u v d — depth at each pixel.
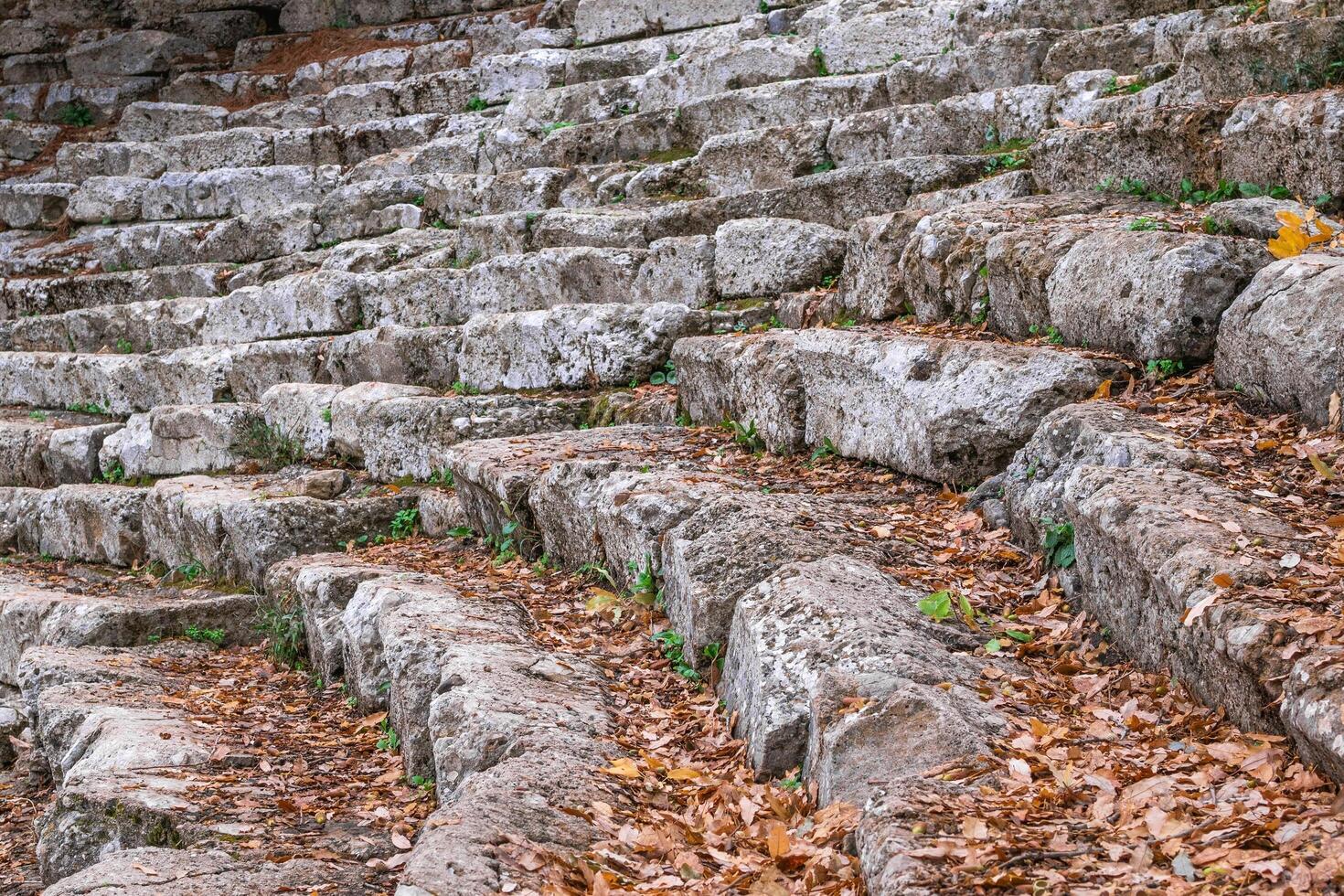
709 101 10.55
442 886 3.40
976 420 5.73
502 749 4.54
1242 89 7.30
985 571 5.17
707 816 4.02
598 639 5.78
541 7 14.18
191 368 10.65
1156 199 7.14
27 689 6.91
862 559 5.18
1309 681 3.27
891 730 3.81
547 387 8.59
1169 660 4.09
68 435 10.74
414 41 15.41
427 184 11.70
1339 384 4.75
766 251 8.45
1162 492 4.44
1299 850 2.89
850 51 10.40
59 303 13.52
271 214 12.50
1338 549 3.90
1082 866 2.99
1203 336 5.57
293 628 7.12
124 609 7.62
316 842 4.63
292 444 9.38
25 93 17.11
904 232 7.39
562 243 9.75
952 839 3.12
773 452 6.92
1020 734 3.86
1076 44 8.86
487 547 7.38
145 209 14.12
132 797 4.95
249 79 15.80
